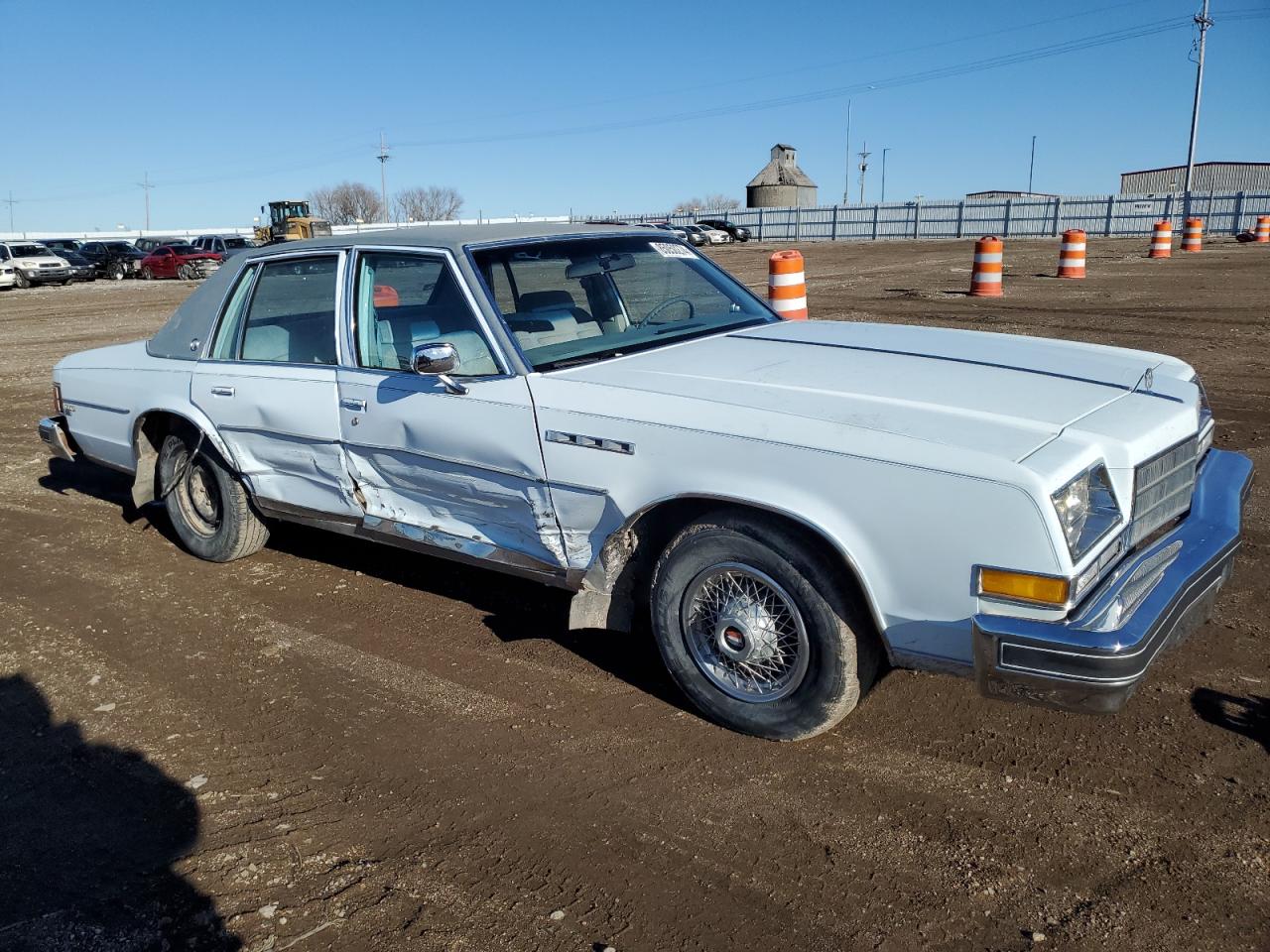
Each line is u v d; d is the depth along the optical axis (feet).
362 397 13.10
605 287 13.46
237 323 15.35
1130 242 116.16
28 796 10.37
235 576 16.34
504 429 11.52
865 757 10.23
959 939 7.75
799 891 8.39
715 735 10.82
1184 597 9.00
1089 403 10.09
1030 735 10.44
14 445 27.07
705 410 10.12
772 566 9.80
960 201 156.76
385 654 13.21
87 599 15.70
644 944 7.89
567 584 11.81
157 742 11.32
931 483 8.72
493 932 8.12
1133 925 7.76
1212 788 9.32
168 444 16.85
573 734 11.02
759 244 162.50
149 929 8.36
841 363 11.46
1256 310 40.50
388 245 13.23
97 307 73.15
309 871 8.98
